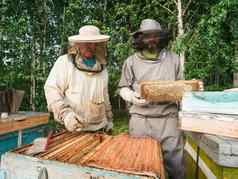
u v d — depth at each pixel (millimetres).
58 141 1616
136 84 2537
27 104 7109
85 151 1415
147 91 2029
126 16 6602
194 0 6191
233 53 5598
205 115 1345
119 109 9555
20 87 7035
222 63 5602
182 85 2018
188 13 6254
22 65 6473
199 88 2018
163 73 2523
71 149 1443
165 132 2479
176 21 6043
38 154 1318
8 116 3033
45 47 6750
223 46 5305
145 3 6461
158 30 2430
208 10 5824
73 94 2240
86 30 2250
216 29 4930
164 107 2469
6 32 5977
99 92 2348
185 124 1391
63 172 1162
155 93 2025
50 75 2238
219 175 1529
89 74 2270
